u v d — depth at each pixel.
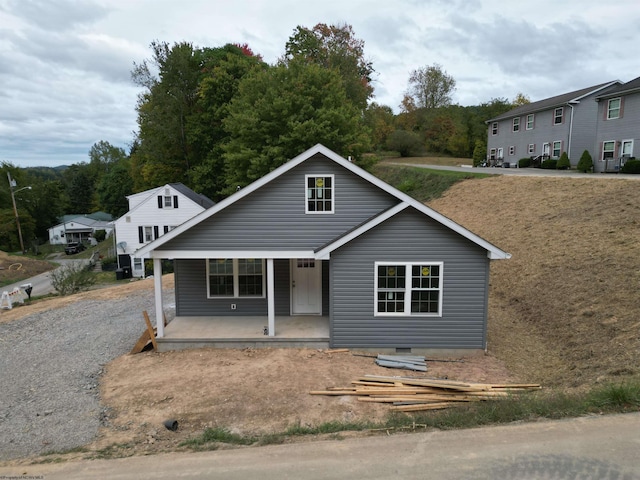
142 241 36.25
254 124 27.83
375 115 60.53
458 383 9.05
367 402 8.61
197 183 39.56
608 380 8.22
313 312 13.73
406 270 11.34
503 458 5.72
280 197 12.05
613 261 13.38
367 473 5.62
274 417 8.09
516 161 41.38
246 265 13.71
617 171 28.25
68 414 8.57
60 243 71.19
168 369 10.54
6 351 12.95
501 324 13.23
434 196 30.44
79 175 92.06
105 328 14.62
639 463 5.38
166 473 5.97
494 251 11.00
